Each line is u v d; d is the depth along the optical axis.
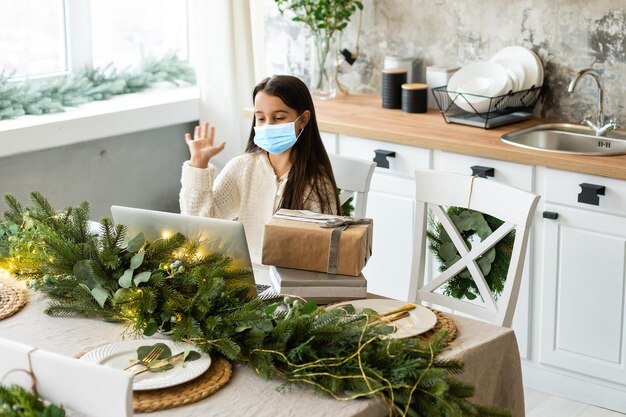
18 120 3.68
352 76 4.26
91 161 3.96
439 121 3.66
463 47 3.87
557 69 3.62
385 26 4.09
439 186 2.63
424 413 1.62
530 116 3.68
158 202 4.32
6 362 1.54
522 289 3.28
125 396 1.40
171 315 1.96
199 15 4.18
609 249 3.04
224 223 2.05
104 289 2.06
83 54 4.18
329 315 1.79
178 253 2.10
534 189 3.18
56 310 2.10
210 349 1.83
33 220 2.28
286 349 1.78
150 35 4.51
